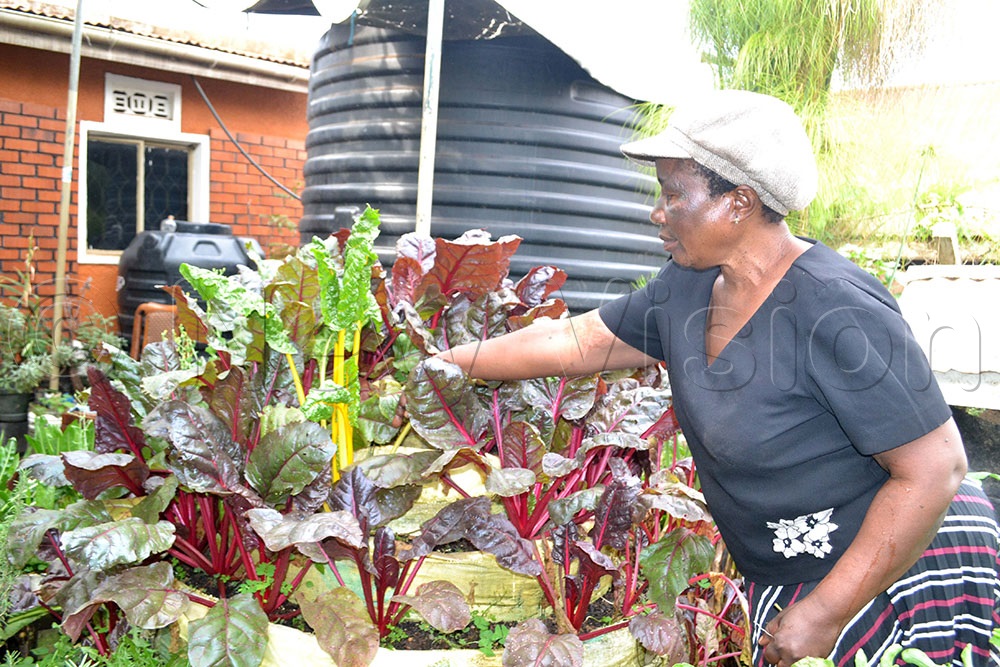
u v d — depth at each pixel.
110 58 6.80
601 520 1.91
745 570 1.60
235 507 1.92
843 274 1.35
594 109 4.47
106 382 2.08
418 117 4.37
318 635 1.67
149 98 7.54
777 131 1.33
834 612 1.33
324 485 1.91
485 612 1.98
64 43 6.56
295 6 4.30
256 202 8.16
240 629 1.68
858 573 1.31
